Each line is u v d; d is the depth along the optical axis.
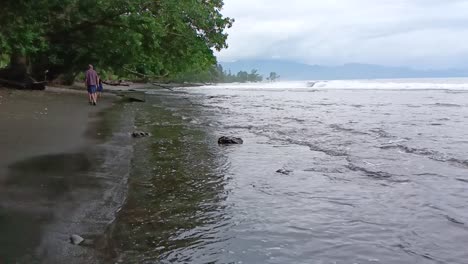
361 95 38.34
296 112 20.17
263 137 11.77
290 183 6.79
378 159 8.68
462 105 24.11
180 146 10.01
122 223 4.90
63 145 9.15
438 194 6.16
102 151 8.72
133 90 45.97
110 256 4.03
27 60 28.27
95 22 26.98
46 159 7.75
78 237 4.32
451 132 12.67
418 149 9.77
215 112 19.84
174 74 39.72
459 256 4.12
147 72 39.31
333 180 6.99
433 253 4.19
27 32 20.84
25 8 17.16
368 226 4.92
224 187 6.53
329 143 10.74
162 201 5.77
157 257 4.07
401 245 4.38
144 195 6.01
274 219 5.14
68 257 3.92
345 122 15.66
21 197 5.54
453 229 4.81
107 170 7.20
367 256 4.12
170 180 6.86
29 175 6.61
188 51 30.55
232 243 4.42
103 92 33.53
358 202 5.81
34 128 11.18
